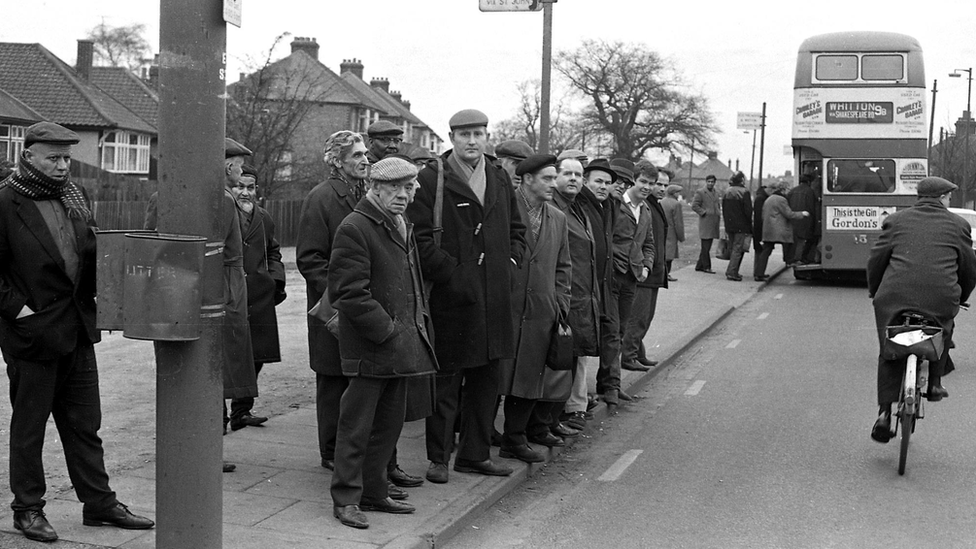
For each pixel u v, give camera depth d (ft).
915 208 24.61
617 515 20.48
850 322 52.85
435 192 20.62
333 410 21.43
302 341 40.47
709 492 22.15
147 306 14.02
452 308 20.76
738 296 62.85
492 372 21.85
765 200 74.74
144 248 13.99
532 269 22.70
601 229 28.53
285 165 97.66
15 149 125.59
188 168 14.28
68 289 16.61
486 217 20.95
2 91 129.29
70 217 16.75
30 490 16.88
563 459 25.09
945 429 28.17
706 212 77.10
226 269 23.57
